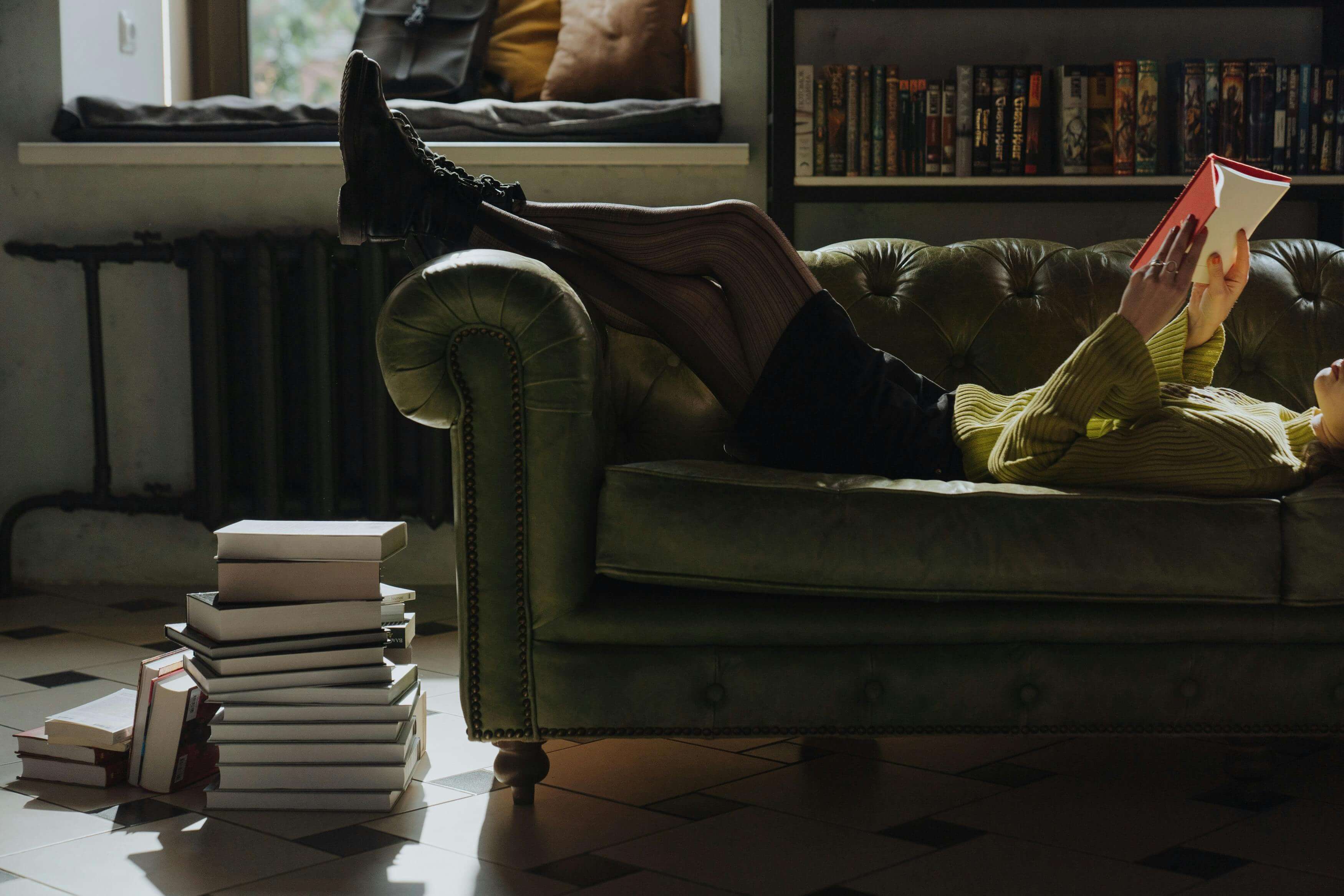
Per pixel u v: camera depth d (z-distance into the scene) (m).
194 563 3.10
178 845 1.50
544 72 3.20
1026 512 1.58
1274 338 2.20
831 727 1.60
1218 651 1.61
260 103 3.03
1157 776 1.79
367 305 2.86
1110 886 1.40
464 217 1.75
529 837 1.54
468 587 1.58
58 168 3.00
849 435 1.81
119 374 3.04
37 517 3.09
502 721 1.59
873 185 2.72
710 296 1.89
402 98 3.12
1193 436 1.63
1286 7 2.93
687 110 2.94
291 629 1.61
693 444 2.11
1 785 1.71
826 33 2.95
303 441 2.99
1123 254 2.30
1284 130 2.73
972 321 2.22
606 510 1.58
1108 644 1.61
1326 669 1.61
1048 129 2.77
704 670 1.58
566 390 1.56
